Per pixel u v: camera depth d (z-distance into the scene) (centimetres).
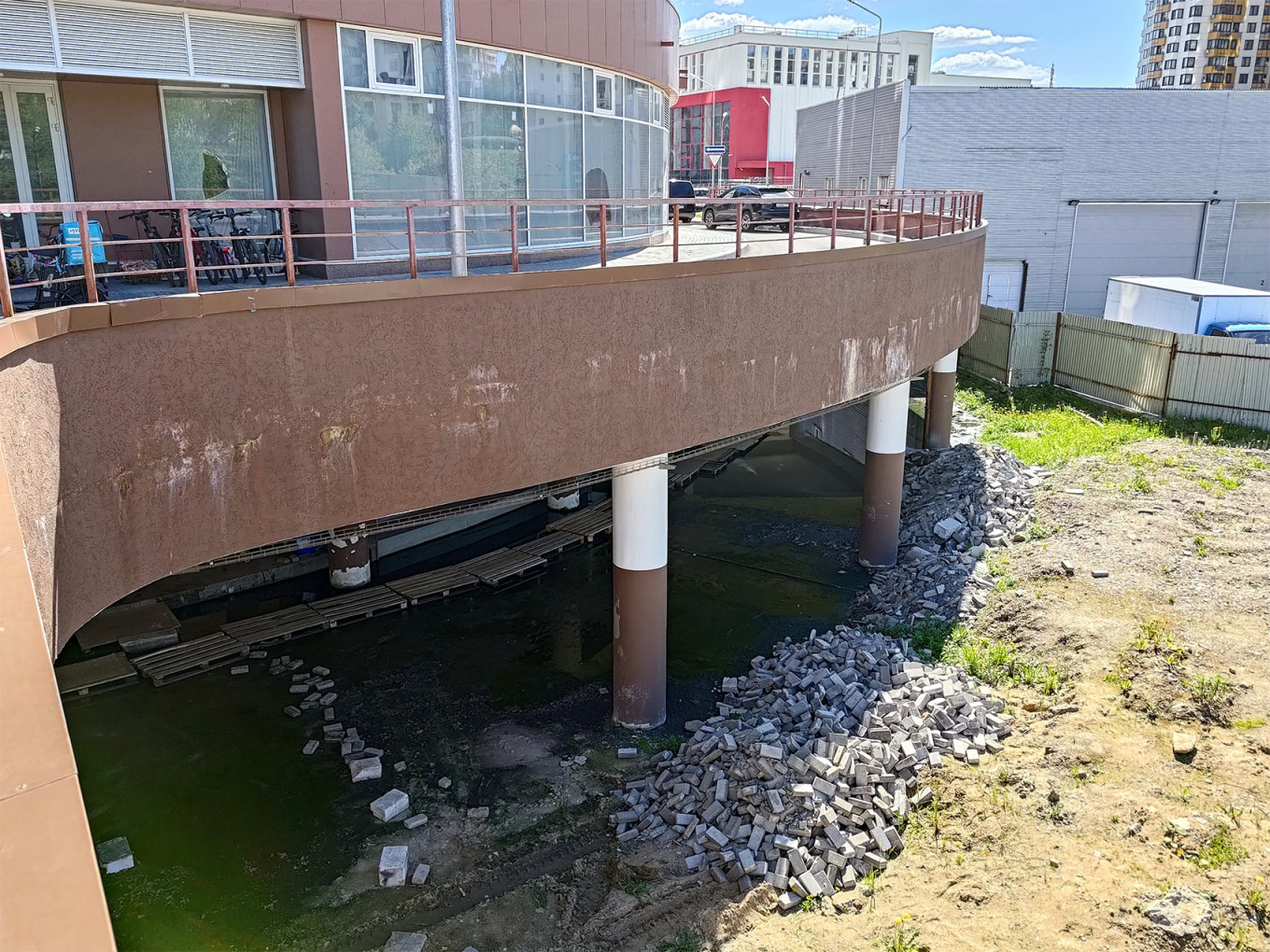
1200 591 1389
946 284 1644
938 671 1300
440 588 1656
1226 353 2333
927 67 8275
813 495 2259
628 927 894
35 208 556
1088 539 1630
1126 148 3406
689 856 980
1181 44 12588
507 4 1227
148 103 1084
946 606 1533
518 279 840
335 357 735
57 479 546
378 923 911
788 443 2716
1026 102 3312
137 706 1296
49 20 910
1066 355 2806
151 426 634
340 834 1038
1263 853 875
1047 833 948
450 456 832
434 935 893
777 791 1012
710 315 1034
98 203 603
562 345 895
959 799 1025
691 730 1223
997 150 3356
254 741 1215
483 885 964
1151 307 2867
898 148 3300
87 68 942
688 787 1076
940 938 840
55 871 201
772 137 7494
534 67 1333
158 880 962
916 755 1088
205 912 920
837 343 1259
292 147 1135
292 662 1424
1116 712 1126
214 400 670
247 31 1030
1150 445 2158
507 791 1112
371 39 1109
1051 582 1504
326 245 1108
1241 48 12300
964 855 947
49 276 989
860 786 1036
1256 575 1423
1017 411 2628
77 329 568
